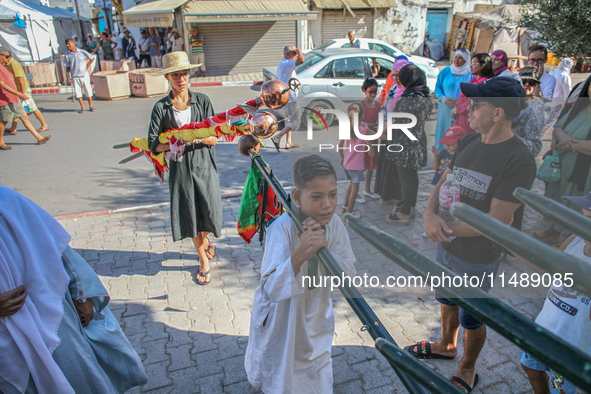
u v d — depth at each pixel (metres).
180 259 3.85
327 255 0.92
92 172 6.12
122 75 11.62
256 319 1.76
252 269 3.64
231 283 3.44
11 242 1.61
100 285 1.86
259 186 1.94
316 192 0.81
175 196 3.16
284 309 1.61
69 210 4.94
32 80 13.41
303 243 1.02
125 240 4.22
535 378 1.84
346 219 0.73
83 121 9.14
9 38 14.05
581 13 4.21
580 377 0.41
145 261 3.82
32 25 14.34
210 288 3.38
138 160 6.58
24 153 7.04
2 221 1.61
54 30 15.13
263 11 13.42
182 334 2.86
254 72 15.45
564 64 4.44
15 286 1.60
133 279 3.54
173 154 2.82
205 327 2.92
